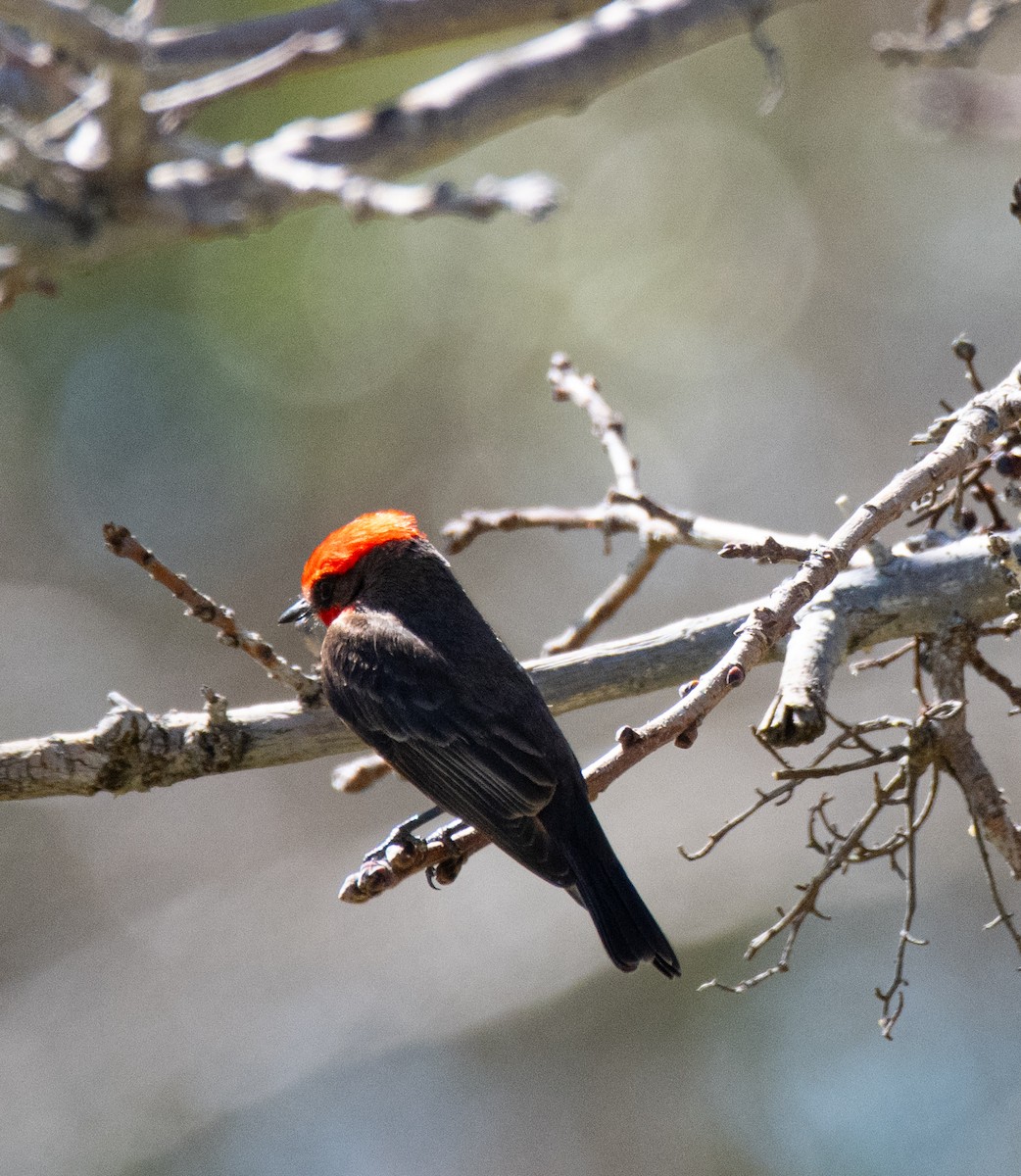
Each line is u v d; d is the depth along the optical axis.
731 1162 14.74
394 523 8.04
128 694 17.45
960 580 6.36
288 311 16.83
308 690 6.71
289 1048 15.50
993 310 18.75
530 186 9.34
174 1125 15.27
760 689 16.17
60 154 9.34
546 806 6.65
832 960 15.23
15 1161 15.12
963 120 12.45
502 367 17.97
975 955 15.09
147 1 9.32
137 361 16.70
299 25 9.49
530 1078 15.35
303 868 16.86
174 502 17.33
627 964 6.17
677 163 18.59
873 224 18.78
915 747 5.40
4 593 17.36
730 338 18.58
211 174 9.80
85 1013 16.11
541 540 18.25
